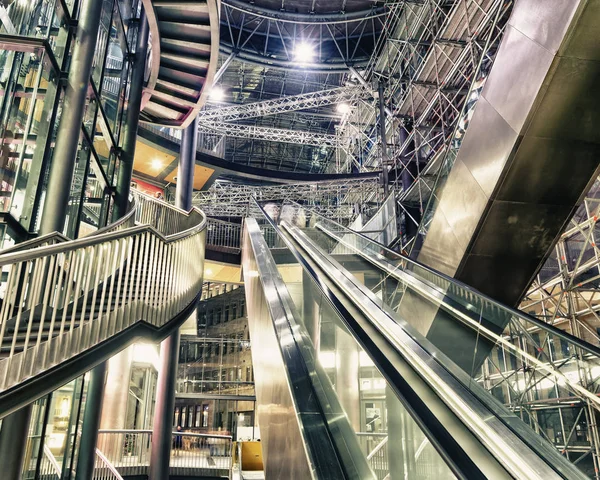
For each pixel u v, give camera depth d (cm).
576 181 641
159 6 1054
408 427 329
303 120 3228
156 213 1354
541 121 584
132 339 599
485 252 733
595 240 1060
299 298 764
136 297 615
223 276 2220
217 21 1083
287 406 347
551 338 567
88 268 525
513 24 621
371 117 2641
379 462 308
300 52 2616
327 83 3009
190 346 3091
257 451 1310
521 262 739
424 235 917
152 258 675
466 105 845
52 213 614
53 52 662
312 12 2473
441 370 347
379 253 898
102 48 925
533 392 533
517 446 272
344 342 452
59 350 476
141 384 2322
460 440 286
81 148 825
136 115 1102
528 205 671
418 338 414
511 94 618
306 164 3647
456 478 254
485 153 678
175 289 745
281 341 414
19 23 716
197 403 3006
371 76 2497
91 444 866
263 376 485
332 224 1258
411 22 2017
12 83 667
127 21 1164
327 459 280
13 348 429
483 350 535
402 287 745
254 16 2516
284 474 337
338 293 565
